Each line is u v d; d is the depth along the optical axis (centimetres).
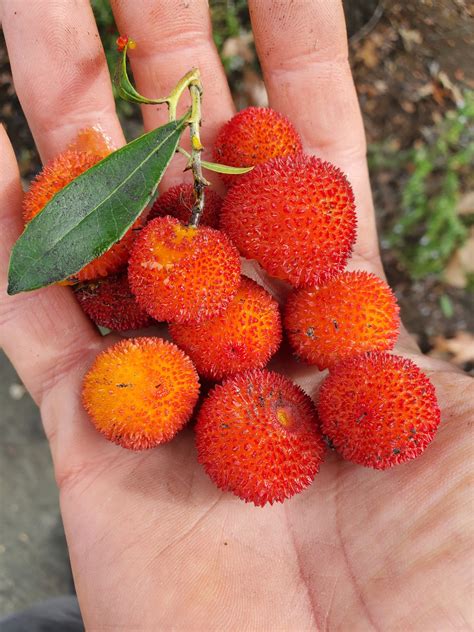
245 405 8
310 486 9
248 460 8
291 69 12
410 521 8
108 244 8
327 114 12
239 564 9
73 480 9
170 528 9
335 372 9
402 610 8
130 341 9
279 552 9
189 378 9
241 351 9
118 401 8
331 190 9
